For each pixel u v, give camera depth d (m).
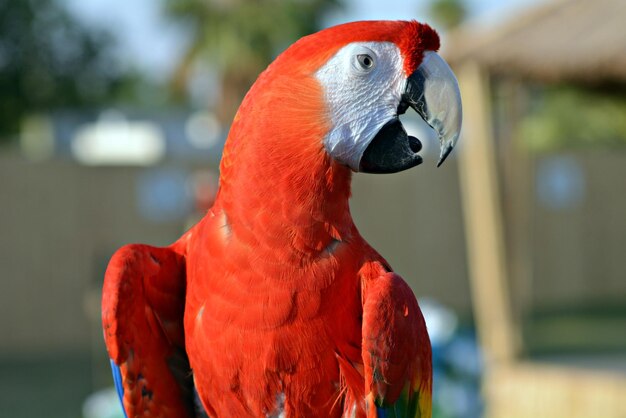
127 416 2.66
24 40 18.70
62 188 11.33
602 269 14.23
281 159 2.39
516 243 8.38
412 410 2.51
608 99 9.66
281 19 18.98
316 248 2.39
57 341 11.34
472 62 7.84
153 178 11.58
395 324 2.39
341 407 2.45
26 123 20.84
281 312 2.36
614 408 7.26
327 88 2.42
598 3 7.71
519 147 8.42
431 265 13.20
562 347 10.76
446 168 13.23
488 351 8.23
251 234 2.38
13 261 11.19
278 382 2.39
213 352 2.43
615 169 14.16
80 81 19.48
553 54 7.47
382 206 13.00
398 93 2.49
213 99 21.36
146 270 2.59
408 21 2.55
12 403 8.78
